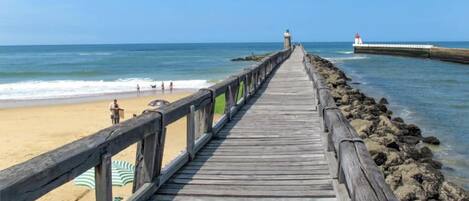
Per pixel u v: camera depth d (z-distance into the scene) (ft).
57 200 30.60
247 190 17.52
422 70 166.09
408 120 61.67
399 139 41.29
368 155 12.21
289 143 25.61
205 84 120.26
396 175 26.96
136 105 81.97
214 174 19.71
